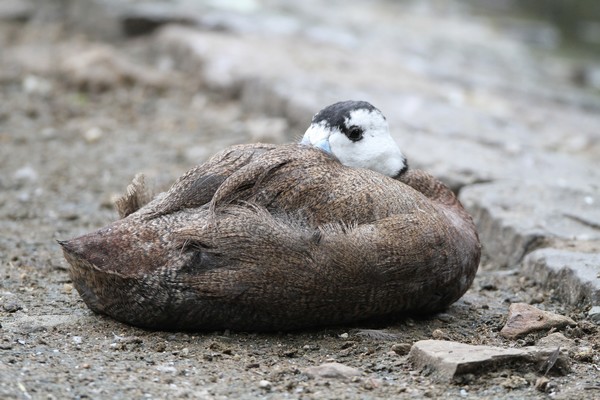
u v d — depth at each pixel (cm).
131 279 852
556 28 3331
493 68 2562
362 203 884
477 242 983
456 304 1032
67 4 2606
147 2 2616
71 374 782
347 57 2277
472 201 1316
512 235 1199
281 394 773
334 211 876
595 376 829
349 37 2580
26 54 2247
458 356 816
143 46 2356
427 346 840
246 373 816
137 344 867
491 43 2941
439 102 1911
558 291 1068
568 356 857
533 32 3234
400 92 1941
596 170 1522
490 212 1263
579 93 2405
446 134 1650
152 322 884
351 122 1027
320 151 928
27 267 1107
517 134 1741
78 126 1802
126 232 865
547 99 2262
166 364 824
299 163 891
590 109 2248
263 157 890
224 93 2003
